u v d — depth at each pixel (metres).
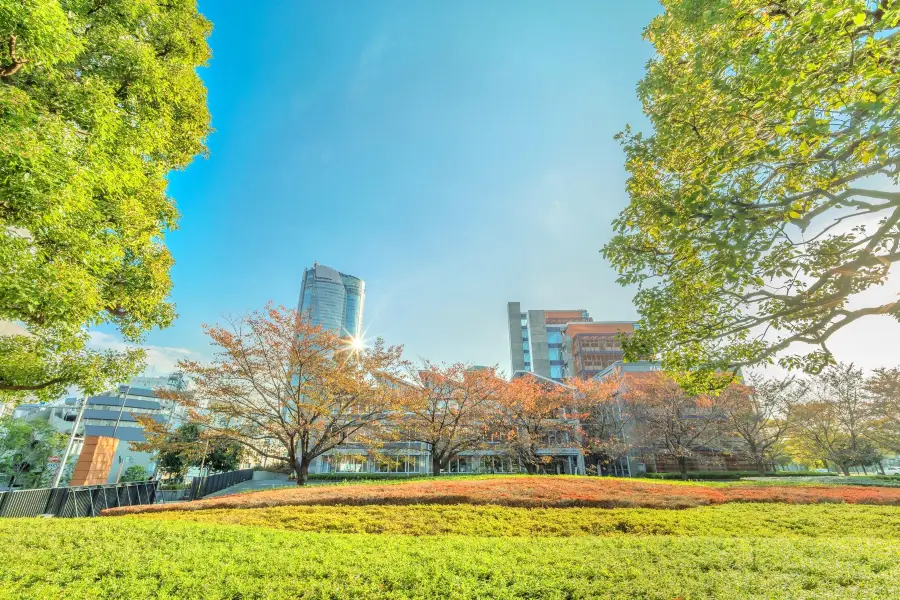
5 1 5.27
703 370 7.99
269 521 10.01
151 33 9.92
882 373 29.92
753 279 6.84
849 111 4.79
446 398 28.94
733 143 5.76
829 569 5.15
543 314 84.31
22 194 5.31
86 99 6.88
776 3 5.01
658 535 8.76
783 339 7.47
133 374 9.34
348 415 22.69
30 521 9.06
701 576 5.04
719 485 18.89
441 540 7.53
